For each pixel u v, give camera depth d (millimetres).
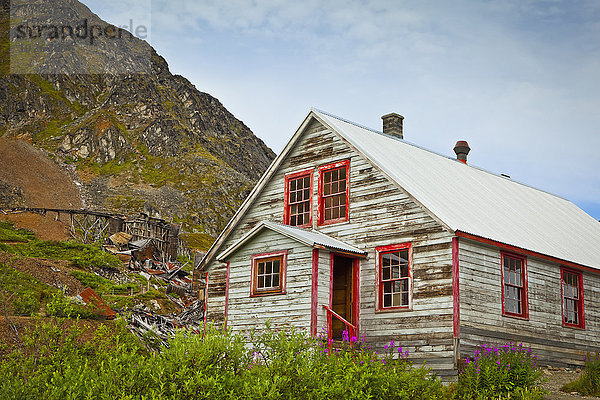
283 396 9258
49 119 198500
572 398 14469
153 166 182500
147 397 8648
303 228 21062
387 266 18891
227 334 9883
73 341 11195
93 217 98375
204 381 8570
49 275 32188
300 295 18141
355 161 20406
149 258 60000
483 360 14148
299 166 22109
